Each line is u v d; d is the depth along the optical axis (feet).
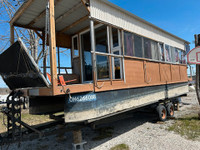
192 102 34.55
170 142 13.20
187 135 14.55
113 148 12.57
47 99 14.24
